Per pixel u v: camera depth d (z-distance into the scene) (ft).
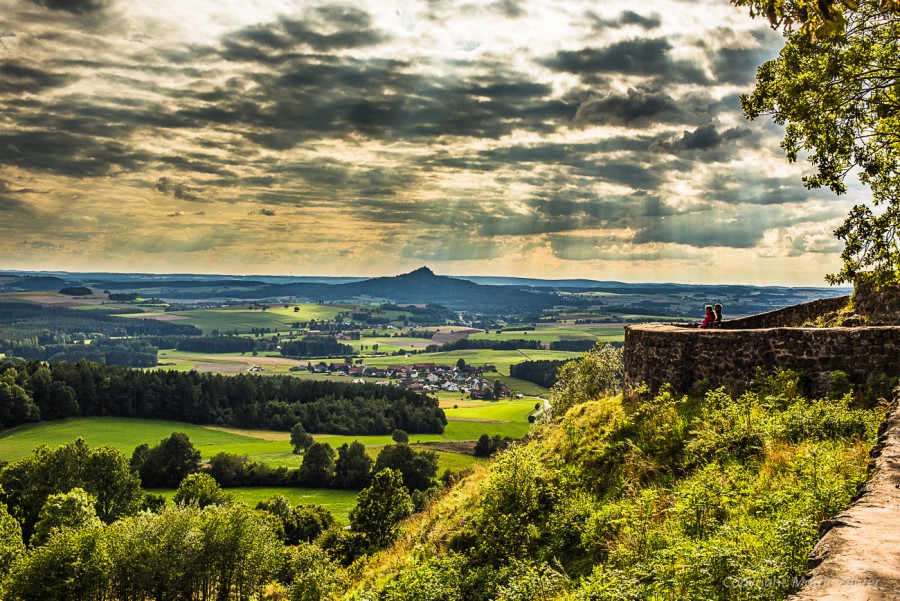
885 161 54.13
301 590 139.64
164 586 190.70
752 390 55.72
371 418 443.73
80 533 183.42
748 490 36.58
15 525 203.31
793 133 58.70
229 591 203.21
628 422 59.31
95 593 180.55
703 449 47.96
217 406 463.83
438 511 73.77
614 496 50.72
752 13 36.68
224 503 263.49
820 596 15.47
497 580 48.29
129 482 274.98
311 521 266.16
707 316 78.69
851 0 24.48
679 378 62.18
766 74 59.00
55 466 263.49
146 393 445.78
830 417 44.60
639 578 31.76
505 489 54.90
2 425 389.19
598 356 119.24
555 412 113.39
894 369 49.96
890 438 29.60
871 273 54.75
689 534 35.50
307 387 512.22
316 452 339.16
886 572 16.05
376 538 197.36
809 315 78.79
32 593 170.19
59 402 412.36
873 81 53.06
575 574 43.16
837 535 19.16
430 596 50.90
